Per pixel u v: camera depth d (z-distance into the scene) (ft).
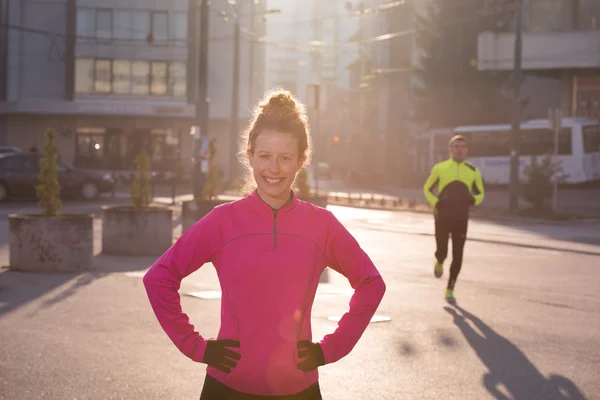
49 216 40.01
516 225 81.66
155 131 201.77
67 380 19.95
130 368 21.25
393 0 226.99
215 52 203.51
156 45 198.49
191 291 34.53
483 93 176.55
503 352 23.95
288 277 9.09
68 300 31.37
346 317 9.40
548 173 94.32
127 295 32.73
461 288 37.32
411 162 207.51
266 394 9.11
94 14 196.85
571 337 26.35
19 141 199.72
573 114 152.46
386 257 50.29
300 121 9.25
